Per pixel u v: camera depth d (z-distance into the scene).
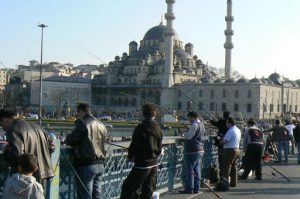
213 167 19.39
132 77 183.12
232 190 17.41
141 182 10.98
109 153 12.37
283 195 16.47
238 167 22.55
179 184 16.98
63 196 10.64
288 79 187.62
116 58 197.00
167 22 157.50
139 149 10.95
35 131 8.66
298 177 21.66
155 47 194.25
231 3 161.25
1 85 174.25
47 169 8.88
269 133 31.48
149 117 11.20
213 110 159.25
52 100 169.12
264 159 28.61
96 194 10.99
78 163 10.62
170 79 161.25
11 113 8.57
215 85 159.25
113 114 135.25
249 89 153.50
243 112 154.00
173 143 16.20
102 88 185.50
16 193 7.51
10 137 8.24
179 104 162.38
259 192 17.02
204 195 15.99
